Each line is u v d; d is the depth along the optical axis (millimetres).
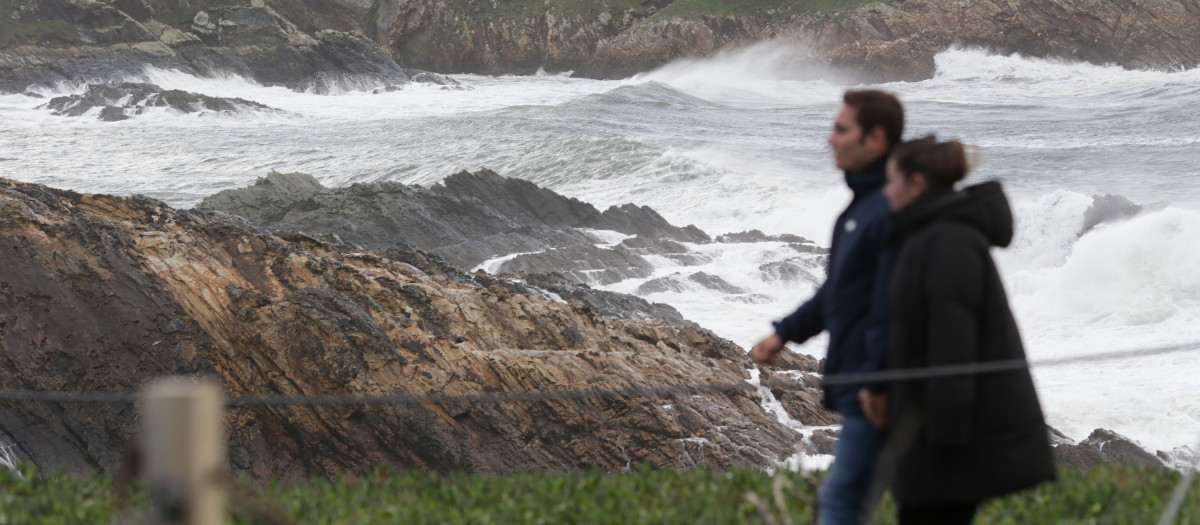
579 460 15680
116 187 57969
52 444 14969
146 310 15969
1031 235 38750
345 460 15508
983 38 99000
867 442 4293
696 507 5633
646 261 36406
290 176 42188
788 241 40750
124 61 92125
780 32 102875
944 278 3922
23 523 5320
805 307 4805
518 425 15875
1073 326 29297
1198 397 21016
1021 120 75500
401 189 39406
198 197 55688
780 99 91312
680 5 108812
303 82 97375
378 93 96000
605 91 88625
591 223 41812
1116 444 17703
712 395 17422
